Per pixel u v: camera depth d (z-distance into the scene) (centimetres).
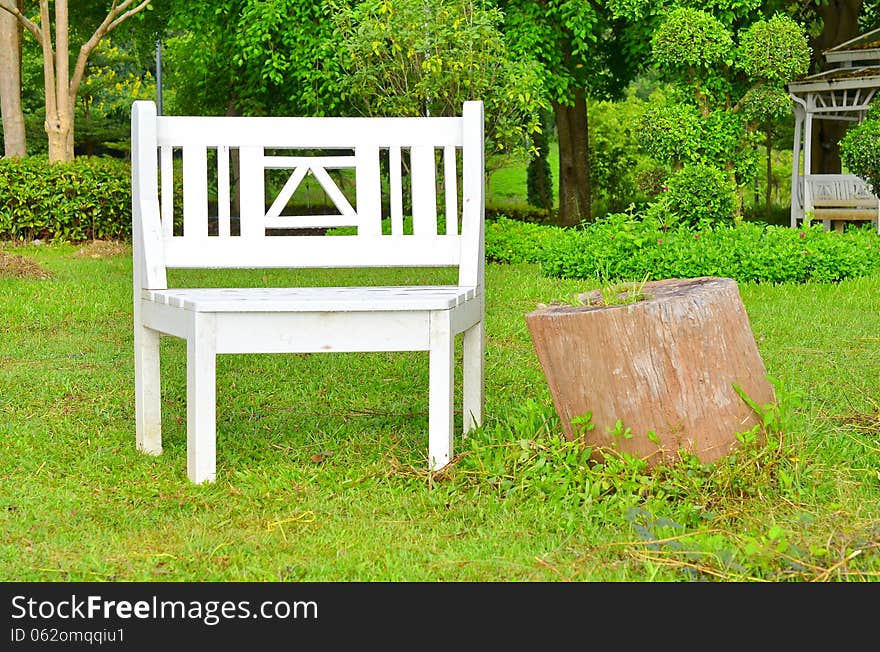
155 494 320
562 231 1187
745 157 1241
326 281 915
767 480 307
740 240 970
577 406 323
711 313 313
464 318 360
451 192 406
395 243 400
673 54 1193
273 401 470
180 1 1664
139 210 375
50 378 514
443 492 319
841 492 309
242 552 271
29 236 1424
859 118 1566
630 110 2289
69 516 300
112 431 409
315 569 260
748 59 1178
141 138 376
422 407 454
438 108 1170
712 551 260
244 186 393
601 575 254
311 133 398
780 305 763
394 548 274
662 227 1089
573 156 1859
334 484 330
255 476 336
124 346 619
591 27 1448
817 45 1792
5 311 743
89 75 3005
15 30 1670
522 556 267
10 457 365
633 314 309
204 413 329
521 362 560
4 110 1675
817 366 528
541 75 1411
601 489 307
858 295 819
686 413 309
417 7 1127
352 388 496
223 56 1731
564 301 356
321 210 2214
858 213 1419
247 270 1008
